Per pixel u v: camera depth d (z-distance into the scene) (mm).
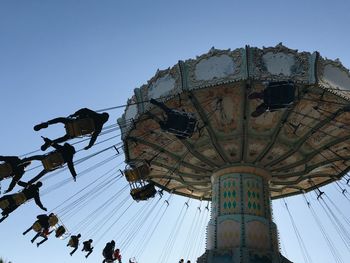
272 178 21047
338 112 16500
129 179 17359
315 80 15234
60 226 17453
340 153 19188
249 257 16500
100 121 10305
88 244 19312
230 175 19234
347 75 16719
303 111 16750
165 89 16609
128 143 19328
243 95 16016
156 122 17703
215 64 15875
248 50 15438
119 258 19875
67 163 10914
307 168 20172
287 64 15625
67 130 10227
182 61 16156
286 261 17109
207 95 16234
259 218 17922
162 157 20234
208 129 17766
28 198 12008
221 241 17547
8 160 10812
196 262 17453
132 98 18516
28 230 15812
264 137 18000
